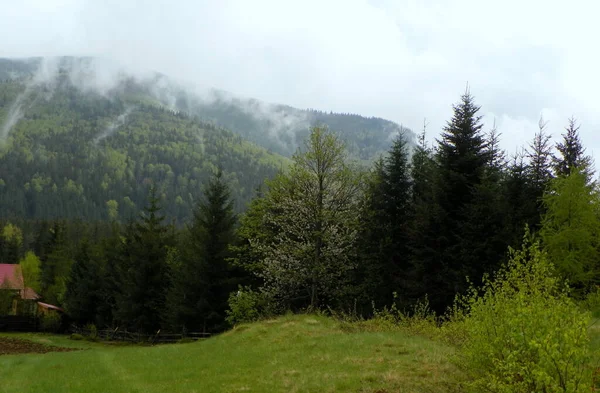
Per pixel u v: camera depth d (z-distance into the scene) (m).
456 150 28.84
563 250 21.84
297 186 31.77
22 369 19.34
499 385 7.70
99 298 54.94
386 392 10.68
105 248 56.91
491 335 8.78
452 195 27.94
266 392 11.61
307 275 29.58
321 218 29.03
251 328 23.05
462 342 13.66
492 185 26.88
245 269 36.41
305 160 29.81
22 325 57.66
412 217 29.98
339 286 30.95
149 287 44.00
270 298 30.98
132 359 19.78
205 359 17.70
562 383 6.73
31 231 131.12
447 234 27.06
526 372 7.17
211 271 36.88
